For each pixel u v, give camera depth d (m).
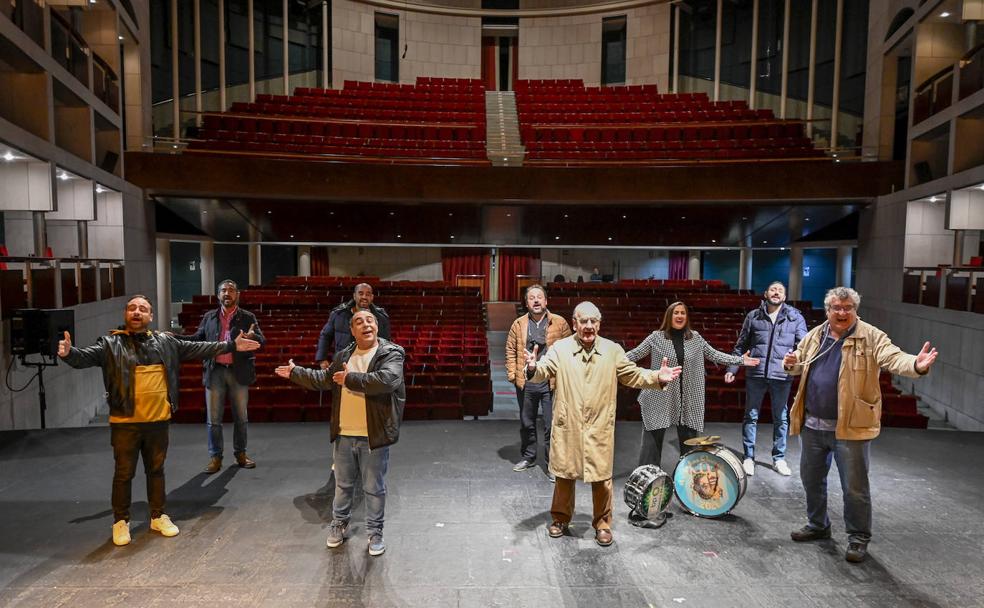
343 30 21.41
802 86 18.59
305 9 20.78
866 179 12.62
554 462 3.37
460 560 3.23
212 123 15.54
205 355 3.62
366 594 2.89
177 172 12.36
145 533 3.50
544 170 13.46
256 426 5.91
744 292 15.77
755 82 19.05
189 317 12.45
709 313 12.93
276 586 2.95
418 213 14.87
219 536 3.47
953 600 2.88
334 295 14.05
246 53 19.50
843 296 3.24
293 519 3.71
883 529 3.65
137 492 4.13
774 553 3.33
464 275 23.17
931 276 9.86
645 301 14.12
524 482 4.38
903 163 12.45
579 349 3.37
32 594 2.85
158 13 16.42
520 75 23.08
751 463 4.60
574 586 2.98
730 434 5.77
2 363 6.21
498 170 13.49
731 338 10.50
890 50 12.90
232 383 4.55
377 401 3.19
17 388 6.53
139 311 3.35
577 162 13.95
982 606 2.83
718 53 19.75
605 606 2.82
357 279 17.64
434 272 23.14
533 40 22.95
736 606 2.82
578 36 22.62
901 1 12.17
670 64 21.59
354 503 3.99
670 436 5.53
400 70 22.56
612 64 22.81
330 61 21.31
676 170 13.30
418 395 7.17
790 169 12.95
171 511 3.82
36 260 6.97
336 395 3.31
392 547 3.37
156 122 16.53
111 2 10.86
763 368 4.57
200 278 20.80
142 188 12.27
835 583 3.02
